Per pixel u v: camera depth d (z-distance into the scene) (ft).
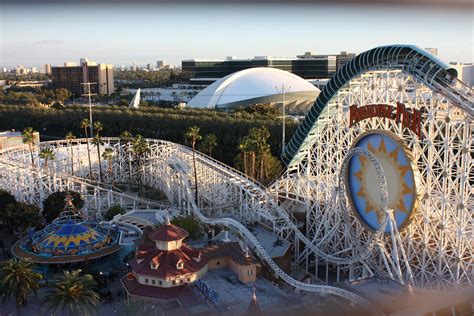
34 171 396.37
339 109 308.19
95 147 547.90
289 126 593.83
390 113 258.37
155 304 239.91
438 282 240.32
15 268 232.94
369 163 270.05
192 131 440.04
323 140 359.05
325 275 305.73
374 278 245.04
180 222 315.37
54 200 363.56
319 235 338.34
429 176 242.17
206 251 273.54
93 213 400.47
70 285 207.72
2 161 407.44
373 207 270.87
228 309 226.58
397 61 257.75
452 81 238.07
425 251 247.50
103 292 270.05
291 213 364.17
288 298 242.37
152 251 261.65
